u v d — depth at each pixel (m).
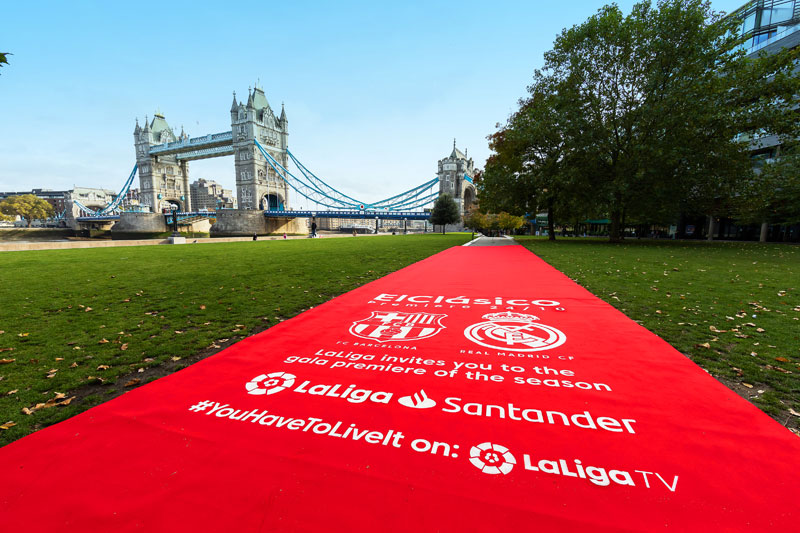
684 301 6.32
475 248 20.31
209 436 2.46
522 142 25.69
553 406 2.78
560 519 1.76
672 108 20.61
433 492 1.94
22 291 7.97
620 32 21.73
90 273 10.73
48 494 1.98
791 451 2.24
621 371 3.41
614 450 2.25
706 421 2.56
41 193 188.38
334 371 3.47
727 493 1.90
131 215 98.81
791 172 22.42
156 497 1.94
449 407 2.78
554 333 4.57
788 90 19.91
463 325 4.96
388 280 8.95
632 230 46.28
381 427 2.53
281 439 2.41
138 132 138.75
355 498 1.90
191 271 10.99
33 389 3.36
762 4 29.00
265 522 1.77
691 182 21.28
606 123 23.58
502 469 2.10
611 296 6.77
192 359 4.02
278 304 6.53
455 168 108.12
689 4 20.77
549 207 29.91
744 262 12.37
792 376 3.38
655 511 1.79
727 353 3.94
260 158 117.06
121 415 2.75
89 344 4.55
